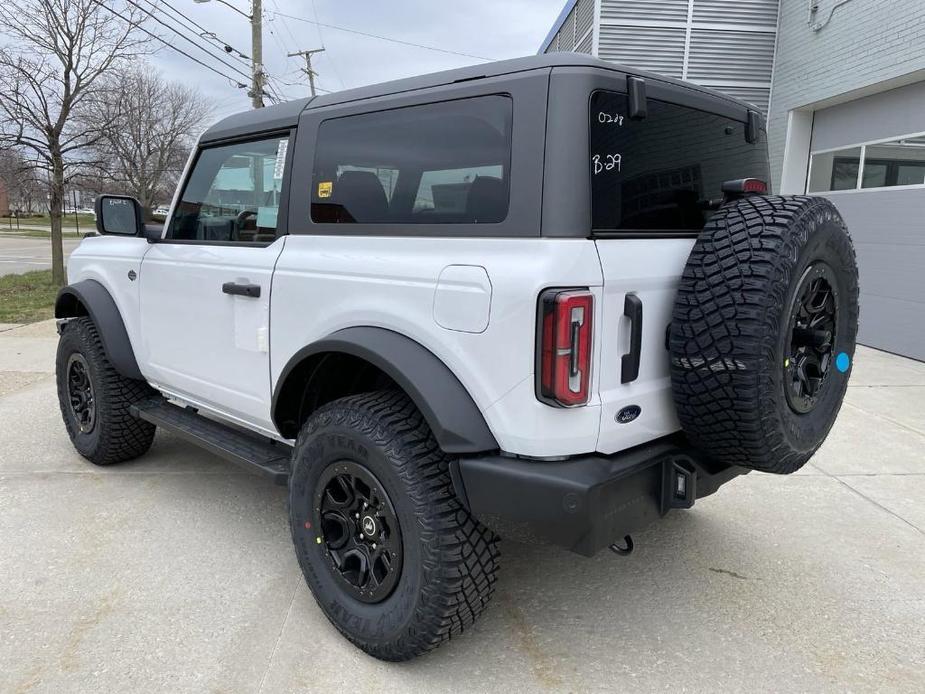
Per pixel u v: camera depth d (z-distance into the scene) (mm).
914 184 7883
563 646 2611
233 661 2475
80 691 2311
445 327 2213
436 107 2377
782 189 10062
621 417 2188
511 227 2109
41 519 3582
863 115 8766
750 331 2070
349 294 2529
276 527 3539
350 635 2504
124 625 2676
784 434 2232
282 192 2910
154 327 3656
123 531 3463
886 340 8320
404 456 2258
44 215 70312
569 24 12820
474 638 2650
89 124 16297
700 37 10273
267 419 3055
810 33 9289
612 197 2188
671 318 2348
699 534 3561
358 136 2633
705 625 2764
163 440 4902
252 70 20547
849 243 2486
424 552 2229
